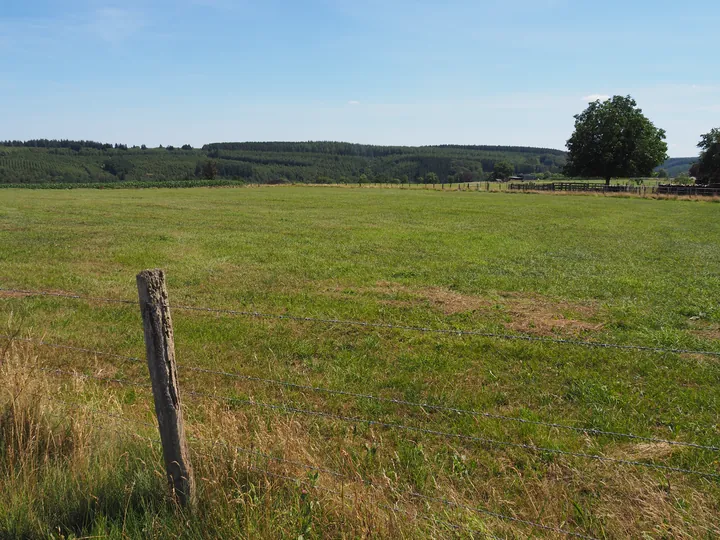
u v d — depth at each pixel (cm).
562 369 726
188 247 1858
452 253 1786
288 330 892
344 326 925
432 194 6209
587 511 402
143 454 414
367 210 3662
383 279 1356
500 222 2909
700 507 390
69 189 7538
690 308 1073
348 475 439
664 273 1472
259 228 2491
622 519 394
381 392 647
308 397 627
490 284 1302
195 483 376
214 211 3478
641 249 1941
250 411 566
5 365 531
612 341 867
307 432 514
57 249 1764
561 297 1177
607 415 586
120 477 384
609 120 7669
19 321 906
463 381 687
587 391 650
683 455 490
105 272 1407
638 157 7606
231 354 775
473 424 556
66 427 451
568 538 372
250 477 392
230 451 412
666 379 691
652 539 354
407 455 487
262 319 959
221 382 671
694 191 6072
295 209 3712
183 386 655
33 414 448
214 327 901
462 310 1066
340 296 1169
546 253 1817
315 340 845
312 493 369
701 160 7900
